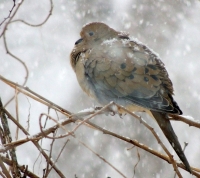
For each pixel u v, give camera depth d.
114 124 13.45
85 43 9.77
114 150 13.30
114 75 8.95
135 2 14.34
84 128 13.32
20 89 7.59
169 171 12.97
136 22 14.12
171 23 14.29
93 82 9.19
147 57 8.92
